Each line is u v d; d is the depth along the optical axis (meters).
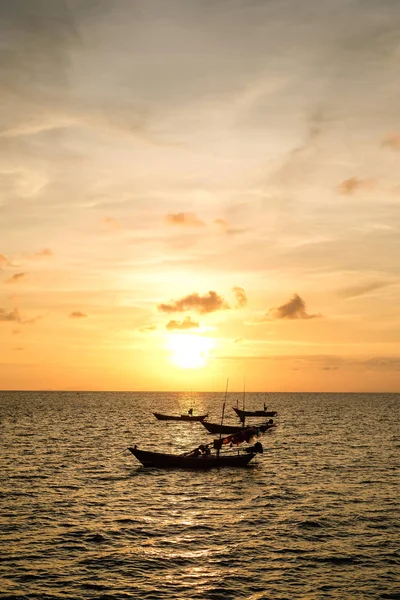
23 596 24.41
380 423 134.50
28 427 112.88
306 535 33.78
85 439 90.50
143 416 163.75
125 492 46.22
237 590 25.36
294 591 25.28
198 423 144.25
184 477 53.47
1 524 35.59
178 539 32.84
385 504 41.94
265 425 104.31
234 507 41.03
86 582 26.09
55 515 38.09
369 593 25.12
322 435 100.19
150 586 25.72
